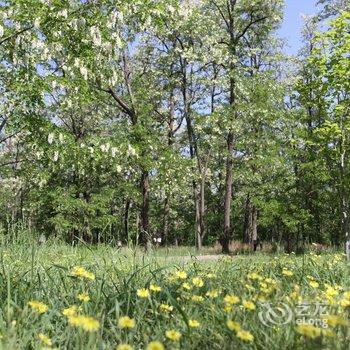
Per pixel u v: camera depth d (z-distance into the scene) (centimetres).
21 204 3002
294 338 248
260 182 3034
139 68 3111
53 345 255
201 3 2927
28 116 1566
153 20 1586
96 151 1644
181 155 3011
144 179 2839
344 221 1564
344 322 237
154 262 514
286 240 2548
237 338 244
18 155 2112
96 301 312
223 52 2945
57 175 2933
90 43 1428
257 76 3016
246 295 331
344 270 479
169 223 5056
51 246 747
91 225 2744
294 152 2409
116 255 538
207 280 415
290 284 389
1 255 502
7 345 220
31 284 355
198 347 254
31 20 1341
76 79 1566
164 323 288
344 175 1545
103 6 1385
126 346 202
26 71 1497
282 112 2923
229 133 3158
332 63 1441
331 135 1534
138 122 2691
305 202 2569
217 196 4700
